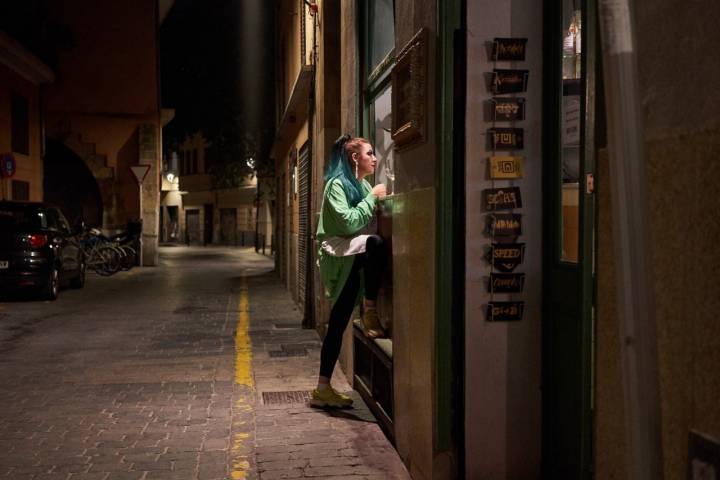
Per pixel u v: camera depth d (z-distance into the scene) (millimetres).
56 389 5918
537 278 3232
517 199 3174
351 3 5938
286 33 14344
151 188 22688
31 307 11820
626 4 1150
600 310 1692
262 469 3932
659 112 1485
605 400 1673
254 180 42344
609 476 1661
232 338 8531
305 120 9953
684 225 1402
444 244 3209
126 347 7934
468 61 3139
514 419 3252
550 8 3113
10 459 4152
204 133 35625
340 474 3846
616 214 1165
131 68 22359
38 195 18875
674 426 1431
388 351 4516
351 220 4773
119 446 4387
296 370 6621
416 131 3414
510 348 3240
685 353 1397
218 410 5211
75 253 14695
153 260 22984
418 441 3582
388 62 4711
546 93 3162
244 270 21641
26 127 18047
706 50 1344
